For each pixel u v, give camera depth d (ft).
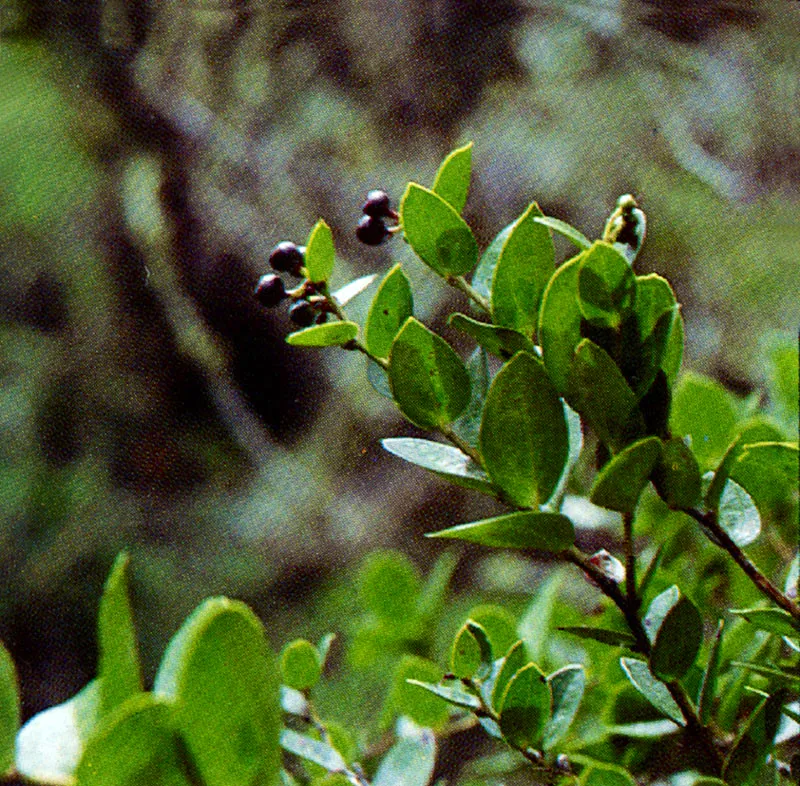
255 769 1.54
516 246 1.80
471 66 6.05
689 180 6.01
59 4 5.68
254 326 7.34
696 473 1.73
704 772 2.01
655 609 1.82
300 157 6.38
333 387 7.59
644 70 5.96
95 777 1.52
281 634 7.22
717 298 6.05
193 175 6.36
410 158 6.23
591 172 6.00
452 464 1.79
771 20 5.85
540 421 1.75
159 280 7.02
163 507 7.64
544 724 1.81
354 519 7.37
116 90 5.92
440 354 1.79
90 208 6.47
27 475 7.46
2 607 7.28
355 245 6.42
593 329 1.76
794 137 5.90
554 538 1.73
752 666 1.79
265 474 7.61
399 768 1.86
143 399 7.52
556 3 5.94
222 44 6.03
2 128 5.79
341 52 6.13
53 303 7.18
